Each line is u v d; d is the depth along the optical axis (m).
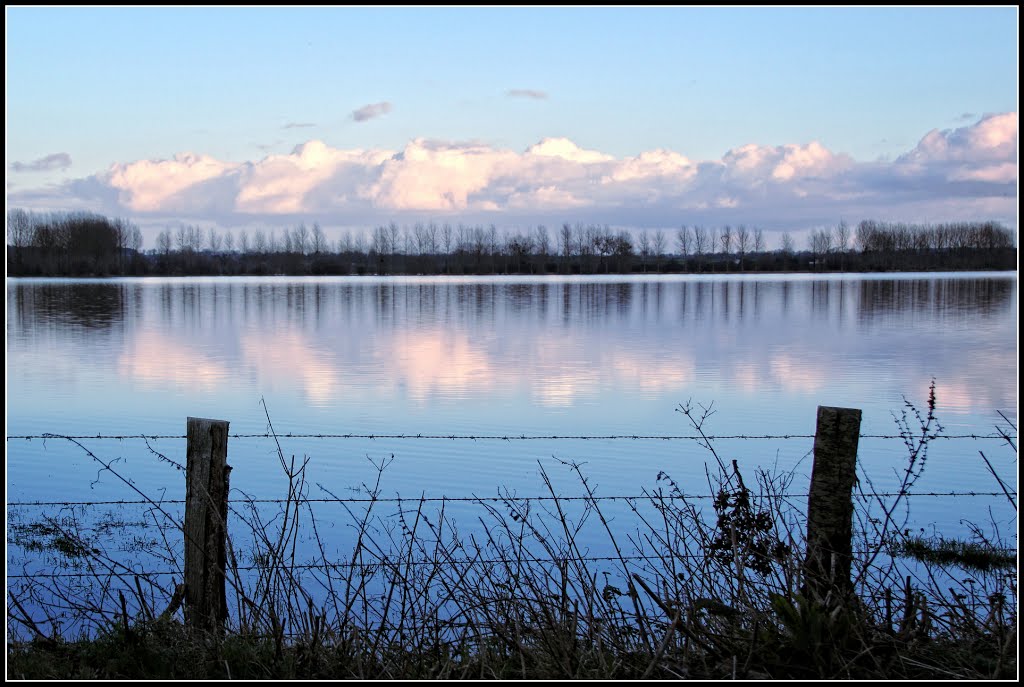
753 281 101.62
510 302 59.62
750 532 4.62
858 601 4.44
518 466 11.57
